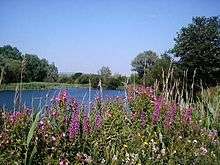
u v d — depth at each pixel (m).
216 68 40.72
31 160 5.06
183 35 42.50
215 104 11.44
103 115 7.71
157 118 7.93
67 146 5.70
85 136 6.08
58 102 6.66
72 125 5.80
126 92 9.28
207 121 9.84
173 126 8.02
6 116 6.04
